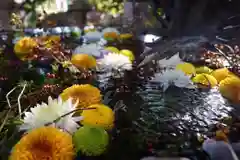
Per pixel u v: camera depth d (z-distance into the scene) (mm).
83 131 430
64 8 2539
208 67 854
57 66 859
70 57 968
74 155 400
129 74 839
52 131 397
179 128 503
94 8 2684
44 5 2221
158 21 1690
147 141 461
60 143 385
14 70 873
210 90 694
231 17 1361
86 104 523
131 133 482
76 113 478
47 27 1914
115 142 458
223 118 542
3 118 500
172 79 739
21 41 1057
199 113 563
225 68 803
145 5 1948
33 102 589
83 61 864
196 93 676
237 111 576
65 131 431
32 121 441
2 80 771
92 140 422
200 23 1355
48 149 379
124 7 2289
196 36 1204
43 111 447
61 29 1768
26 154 368
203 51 1008
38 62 945
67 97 531
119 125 511
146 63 916
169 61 848
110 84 756
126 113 556
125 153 432
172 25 1407
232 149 437
